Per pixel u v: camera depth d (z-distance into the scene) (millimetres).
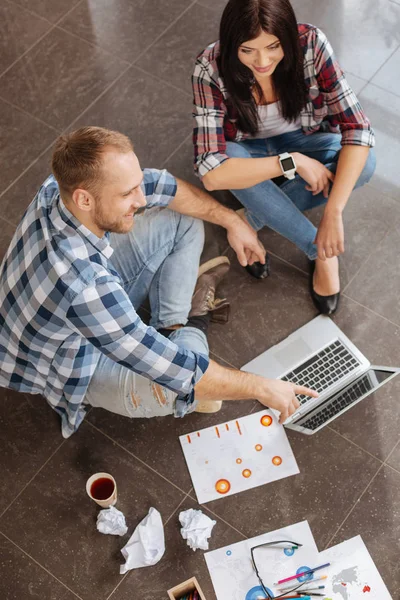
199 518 2053
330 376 2234
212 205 2158
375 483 2098
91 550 2061
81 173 1462
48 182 1723
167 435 2195
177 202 2080
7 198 2605
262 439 2168
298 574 1988
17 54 2906
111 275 1635
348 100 2031
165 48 2871
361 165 2070
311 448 2150
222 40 1846
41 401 2271
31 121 2756
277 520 2068
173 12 2943
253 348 2309
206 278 2287
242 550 2031
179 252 2125
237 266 2434
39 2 3006
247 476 2127
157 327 2105
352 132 2066
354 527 2045
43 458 2189
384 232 2455
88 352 1839
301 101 2064
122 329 1625
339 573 1985
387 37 2805
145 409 2010
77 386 1880
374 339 2293
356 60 2770
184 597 1924
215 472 2137
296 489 2104
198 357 1784
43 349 1782
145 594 2000
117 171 1479
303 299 2369
